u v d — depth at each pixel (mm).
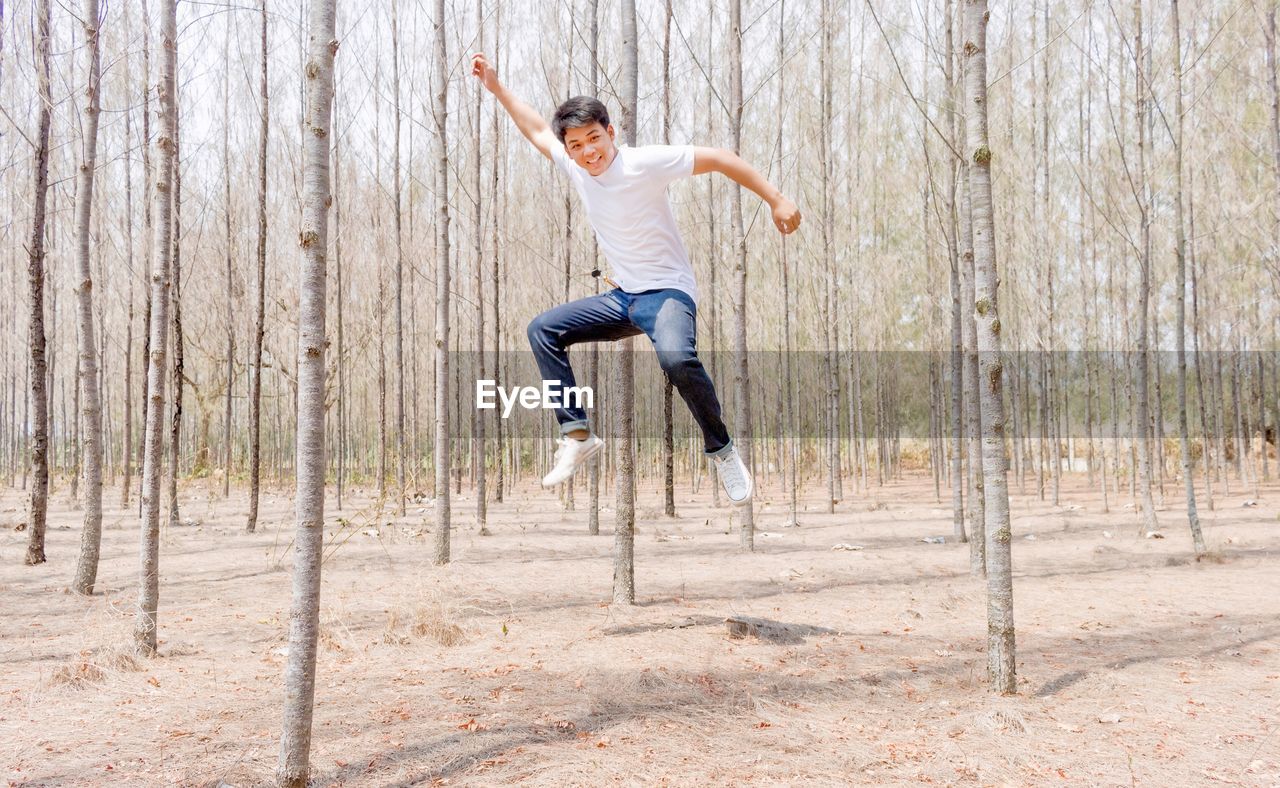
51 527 14672
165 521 15094
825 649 6031
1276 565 10086
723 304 20531
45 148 10336
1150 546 11859
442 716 4410
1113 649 6098
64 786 3529
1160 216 15430
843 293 20922
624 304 3594
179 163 14570
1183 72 11398
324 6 3531
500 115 16969
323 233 3500
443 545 10398
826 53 16719
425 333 24703
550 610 7434
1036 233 17875
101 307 18297
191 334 25125
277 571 9852
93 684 5090
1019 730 4312
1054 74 17406
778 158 15289
